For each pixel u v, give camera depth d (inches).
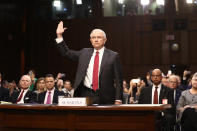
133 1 495.8
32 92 250.8
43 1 525.0
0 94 254.8
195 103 213.5
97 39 141.4
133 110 109.0
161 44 486.3
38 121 118.7
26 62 529.7
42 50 524.7
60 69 516.1
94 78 138.1
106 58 140.5
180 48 480.1
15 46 532.1
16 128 121.2
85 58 142.2
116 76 139.3
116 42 501.0
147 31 491.5
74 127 114.7
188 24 478.3
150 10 491.8
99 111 113.2
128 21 497.4
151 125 108.1
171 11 482.9
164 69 483.5
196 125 181.6
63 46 144.3
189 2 479.2
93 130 113.6
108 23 502.9
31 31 529.3
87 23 507.5
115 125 111.5
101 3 504.4
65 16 517.3
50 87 248.2
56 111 117.1
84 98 116.3
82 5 510.0
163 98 227.1
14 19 534.6
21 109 120.1
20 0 530.6
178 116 213.2
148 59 490.3
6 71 533.3
